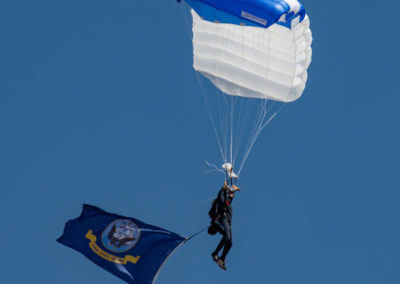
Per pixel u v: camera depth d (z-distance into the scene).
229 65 70.00
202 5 60.69
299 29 64.75
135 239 71.94
